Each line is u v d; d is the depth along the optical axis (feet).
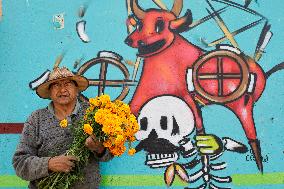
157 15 12.76
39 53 12.61
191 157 12.35
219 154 12.36
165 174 12.29
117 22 12.72
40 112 10.71
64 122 9.89
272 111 12.55
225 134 12.44
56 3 12.73
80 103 11.14
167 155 12.35
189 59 12.66
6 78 12.52
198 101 12.54
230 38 12.74
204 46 12.70
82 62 12.60
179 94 12.55
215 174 12.31
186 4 12.80
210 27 12.76
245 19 12.80
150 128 12.44
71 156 9.82
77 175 9.99
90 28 12.69
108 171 12.28
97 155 10.37
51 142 10.34
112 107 9.82
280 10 12.85
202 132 12.44
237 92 12.58
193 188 12.25
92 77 12.57
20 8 12.70
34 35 12.66
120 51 12.65
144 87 12.56
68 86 10.66
